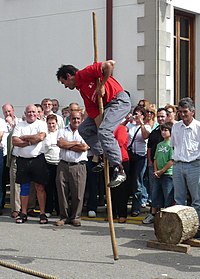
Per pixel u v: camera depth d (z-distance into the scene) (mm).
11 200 10766
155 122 10930
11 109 11523
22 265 7164
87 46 14070
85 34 14109
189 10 14062
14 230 9430
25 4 15156
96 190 10695
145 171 10992
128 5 13359
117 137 9922
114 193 10000
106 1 13633
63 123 11656
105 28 13719
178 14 14047
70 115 10008
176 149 8758
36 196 10789
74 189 9844
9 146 10734
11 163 10680
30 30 15109
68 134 9922
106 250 7969
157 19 12992
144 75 13172
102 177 11469
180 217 7848
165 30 13242
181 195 8766
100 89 6836
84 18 14102
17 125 10258
